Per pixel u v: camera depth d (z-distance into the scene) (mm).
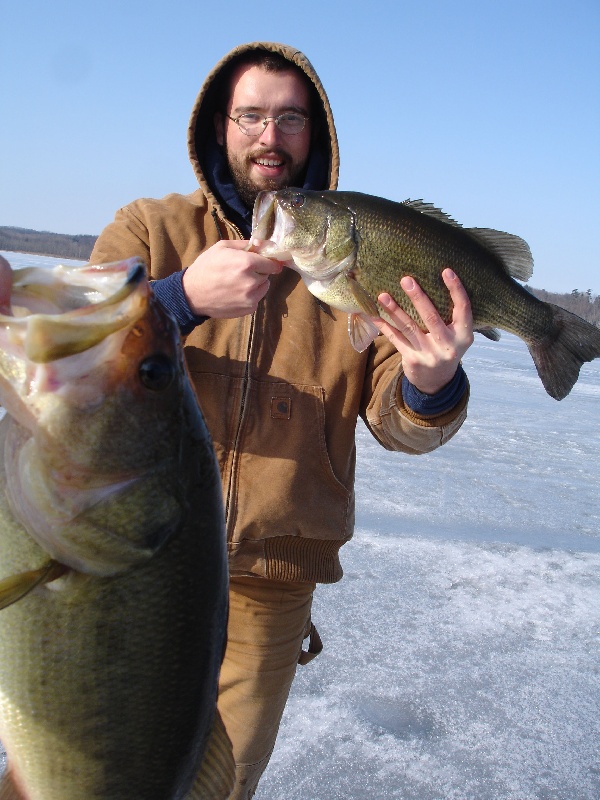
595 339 1301
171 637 720
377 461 3422
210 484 750
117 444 684
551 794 1385
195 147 1273
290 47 1257
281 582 1215
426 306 1083
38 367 663
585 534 2760
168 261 1219
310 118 1330
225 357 1174
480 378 7223
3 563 694
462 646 1844
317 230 1142
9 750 727
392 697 1610
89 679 701
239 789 1189
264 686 1207
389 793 1347
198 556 735
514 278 1272
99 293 706
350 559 2244
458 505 2914
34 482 675
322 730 1481
